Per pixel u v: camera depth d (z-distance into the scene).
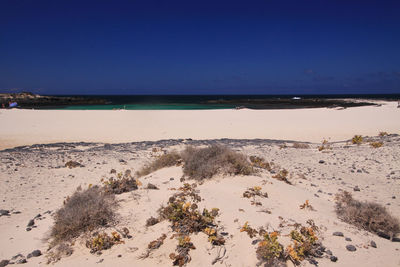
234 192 5.23
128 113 32.91
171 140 17.00
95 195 4.87
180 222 4.01
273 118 29.83
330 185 7.09
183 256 3.32
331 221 4.34
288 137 19.66
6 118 27.83
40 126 23.84
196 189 5.41
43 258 3.62
